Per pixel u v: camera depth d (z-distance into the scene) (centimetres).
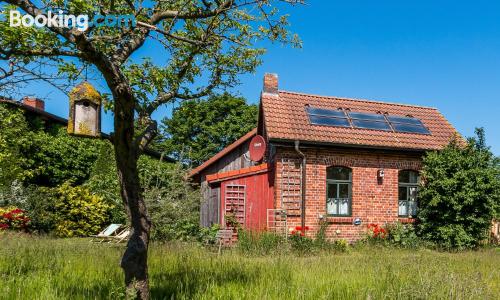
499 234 1894
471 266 1038
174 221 1534
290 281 661
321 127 1777
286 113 1802
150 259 896
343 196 1756
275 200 1672
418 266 836
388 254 1363
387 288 609
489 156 1730
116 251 1049
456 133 1914
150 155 3086
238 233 1557
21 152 2153
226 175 1920
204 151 4078
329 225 1697
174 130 4178
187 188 1655
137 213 499
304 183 1686
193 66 741
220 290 578
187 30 695
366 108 2022
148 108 623
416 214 1831
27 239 1284
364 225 1748
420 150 1819
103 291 557
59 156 2427
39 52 473
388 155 1814
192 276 679
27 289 546
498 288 722
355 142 1736
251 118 4238
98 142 2584
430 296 566
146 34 551
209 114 4172
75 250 1052
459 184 1688
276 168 1678
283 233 1591
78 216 2022
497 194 1694
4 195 1897
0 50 456
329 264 905
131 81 622
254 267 799
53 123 2664
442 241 1700
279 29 625
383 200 1788
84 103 477
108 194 1898
